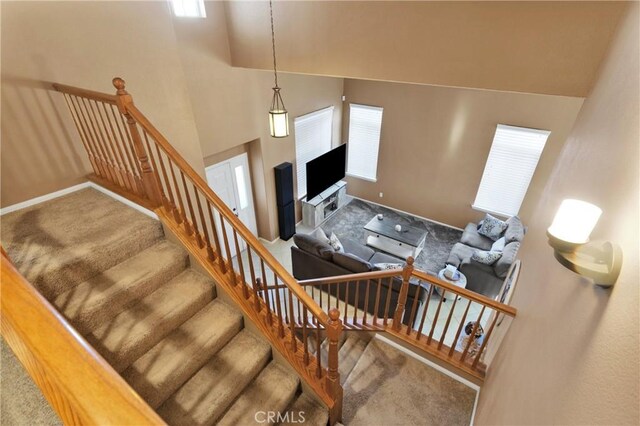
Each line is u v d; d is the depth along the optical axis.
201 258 2.19
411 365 2.94
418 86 5.84
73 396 0.52
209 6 3.81
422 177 6.58
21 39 2.11
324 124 6.58
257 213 6.00
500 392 1.96
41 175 2.44
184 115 3.05
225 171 5.12
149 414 0.52
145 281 2.03
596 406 0.87
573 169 1.99
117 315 1.95
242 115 4.75
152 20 2.64
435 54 2.77
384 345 3.13
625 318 0.85
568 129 4.86
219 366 2.03
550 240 1.15
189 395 1.88
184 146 3.12
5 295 0.64
